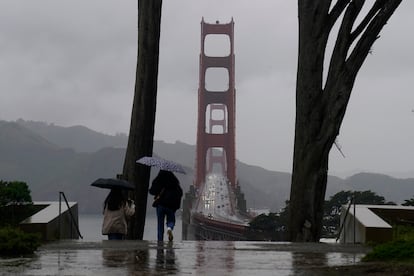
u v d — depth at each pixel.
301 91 15.41
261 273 6.45
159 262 7.58
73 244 10.64
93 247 9.97
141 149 16.66
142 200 16.55
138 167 16.56
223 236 88.56
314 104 15.25
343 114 15.16
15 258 8.02
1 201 12.36
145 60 16.80
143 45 16.81
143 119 16.72
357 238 12.91
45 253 8.78
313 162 15.11
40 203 15.43
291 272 6.53
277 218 70.19
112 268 6.85
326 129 15.05
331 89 15.11
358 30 15.02
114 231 12.31
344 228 15.72
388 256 7.32
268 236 70.00
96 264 7.28
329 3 15.26
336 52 15.12
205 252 9.13
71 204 16.03
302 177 15.17
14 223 11.73
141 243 11.06
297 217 15.12
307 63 15.38
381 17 14.82
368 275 6.11
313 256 8.59
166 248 9.88
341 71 15.04
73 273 6.34
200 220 103.00
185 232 125.56
